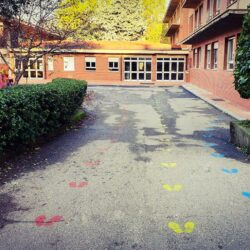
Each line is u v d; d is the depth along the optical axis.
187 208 4.19
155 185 4.98
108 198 4.50
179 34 36.03
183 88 26.16
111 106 15.32
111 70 33.47
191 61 30.97
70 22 11.48
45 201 4.39
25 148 6.75
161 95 20.81
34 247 3.31
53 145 7.46
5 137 5.59
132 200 4.43
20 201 4.38
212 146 7.51
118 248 3.30
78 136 8.54
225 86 17.17
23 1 10.16
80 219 3.89
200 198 4.50
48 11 10.84
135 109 14.34
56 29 11.29
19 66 11.28
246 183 5.09
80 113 11.21
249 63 6.86
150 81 33.38
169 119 11.64
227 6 16.36
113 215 4.00
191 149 7.22
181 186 4.95
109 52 32.75
